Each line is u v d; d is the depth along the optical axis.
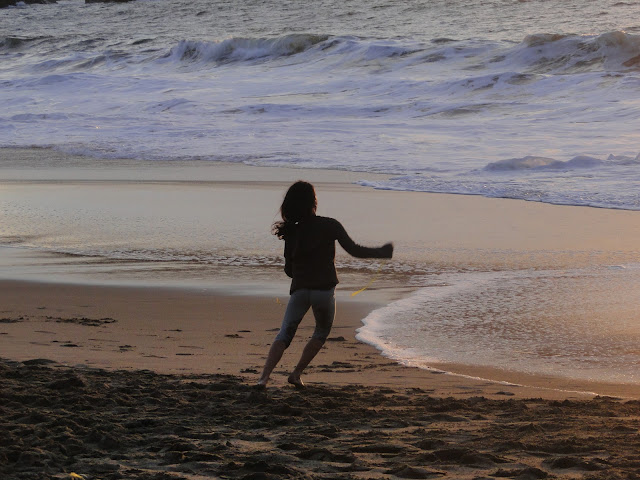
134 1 144.00
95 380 7.97
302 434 5.80
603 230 20.64
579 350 10.52
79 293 14.53
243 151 39.53
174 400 7.10
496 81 57.31
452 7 105.69
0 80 74.81
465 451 5.07
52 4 151.00
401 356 10.25
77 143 43.97
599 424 6.22
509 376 9.27
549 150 36.47
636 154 34.41
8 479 4.49
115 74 83.81
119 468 4.80
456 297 14.02
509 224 21.80
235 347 10.54
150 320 12.36
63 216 23.72
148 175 32.91
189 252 18.61
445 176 31.09
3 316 12.61
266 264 17.30
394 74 67.19
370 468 4.83
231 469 4.77
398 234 20.50
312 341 7.94
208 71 78.38
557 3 103.12
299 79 68.31
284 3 122.56
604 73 57.16
